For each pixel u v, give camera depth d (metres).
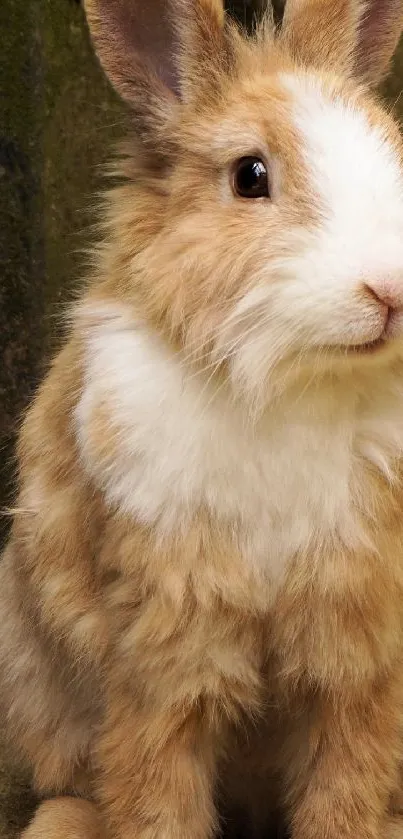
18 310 0.64
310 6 0.45
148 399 0.40
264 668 0.42
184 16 0.42
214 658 0.41
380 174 0.38
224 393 0.39
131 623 0.42
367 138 0.39
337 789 0.43
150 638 0.41
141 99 0.43
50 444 0.45
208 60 0.42
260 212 0.38
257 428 0.39
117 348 0.41
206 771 0.44
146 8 0.42
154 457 0.40
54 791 0.50
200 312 0.38
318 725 0.43
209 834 0.45
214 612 0.40
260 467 0.40
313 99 0.40
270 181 0.39
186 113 0.41
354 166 0.38
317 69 0.44
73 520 0.44
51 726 0.49
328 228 0.37
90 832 0.45
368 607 0.40
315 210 0.37
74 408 0.43
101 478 0.41
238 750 0.46
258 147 0.39
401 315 0.36
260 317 0.37
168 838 0.43
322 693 0.42
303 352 0.37
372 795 0.43
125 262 0.42
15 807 0.51
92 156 0.66
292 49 0.44
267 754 0.47
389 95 0.76
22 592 0.49
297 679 0.42
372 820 0.43
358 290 0.35
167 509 0.40
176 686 0.41
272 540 0.40
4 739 0.54
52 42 0.63
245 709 0.43
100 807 0.46
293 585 0.40
